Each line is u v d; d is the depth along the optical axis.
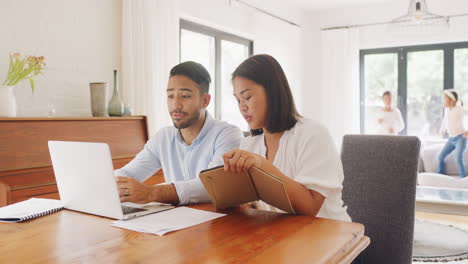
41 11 2.65
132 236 0.87
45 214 1.11
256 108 1.22
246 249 0.77
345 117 5.91
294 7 5.97
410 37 5.64
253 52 5.08
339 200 1.24
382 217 1.50
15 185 1.95
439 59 5.55
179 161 1.65
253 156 1.00
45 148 2.13
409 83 5.73
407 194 1.46
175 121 1.50
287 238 0.83
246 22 4.88
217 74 4.53
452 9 5.40
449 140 4.65
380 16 5.83
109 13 3.14
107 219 1.03
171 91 1.48
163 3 3.40
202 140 1.60
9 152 1.97
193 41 4.27
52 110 2.60
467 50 5.42
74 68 2.88
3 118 1.97
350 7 6.02
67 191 1.16
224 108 4.79
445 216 3.75
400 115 5.45
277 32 5.33
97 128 2.46
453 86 5.49
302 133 1.22
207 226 0.94
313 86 6.30
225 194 1.09
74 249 0.79
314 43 6.28
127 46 3.19
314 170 1.14
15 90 2.51
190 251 0.76
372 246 1.51
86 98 2.97
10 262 0.72
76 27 2.88
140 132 2.75
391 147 1.52
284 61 5.51
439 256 2.53
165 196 1.23
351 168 1.59
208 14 4.24
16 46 2.52
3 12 2.44
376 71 5.93
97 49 3.05
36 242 0.84
